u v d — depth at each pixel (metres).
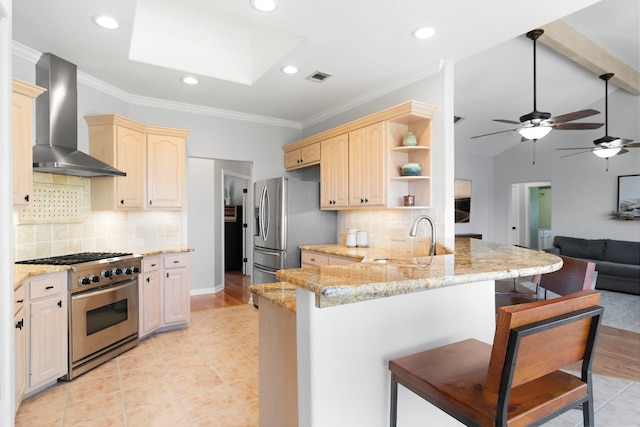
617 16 3.74
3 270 1.11
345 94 4.03
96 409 2.20
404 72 3.41
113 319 2.96
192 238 5.30
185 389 2.45
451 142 3.18
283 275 1.20
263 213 4.56
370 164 3.54
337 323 1.23
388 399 1.37
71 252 3.21
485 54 4.18
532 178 7.25
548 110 6.02
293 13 2.41
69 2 2.26
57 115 2.99
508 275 1.31
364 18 2.48
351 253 3.48
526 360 0.95
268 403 1.59
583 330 1.08
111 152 3.34
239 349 3.18
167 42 3.27
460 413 1.05
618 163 6.19
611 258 5.96
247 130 4.83
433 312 1.52
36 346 2.29
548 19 2.49
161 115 4.25
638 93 5.48
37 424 2.04
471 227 7.51
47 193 2.98
